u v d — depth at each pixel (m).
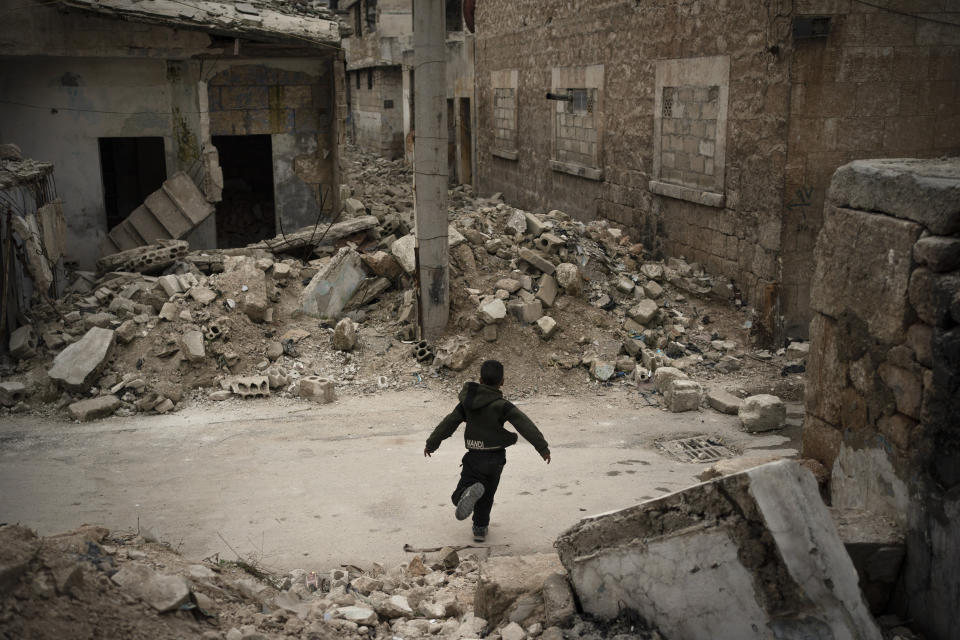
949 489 3.90
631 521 4.17
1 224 10.62
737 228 12.09
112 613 3.63
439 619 4.97
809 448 5.23
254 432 9.30
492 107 23.44
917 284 4.12
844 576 3.79
